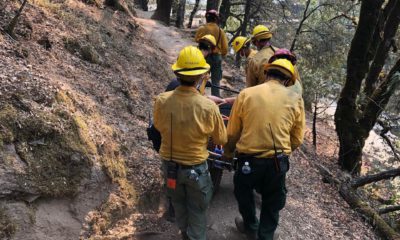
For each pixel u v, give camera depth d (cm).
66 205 421
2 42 572
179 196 412
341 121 1033
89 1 1234
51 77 568
